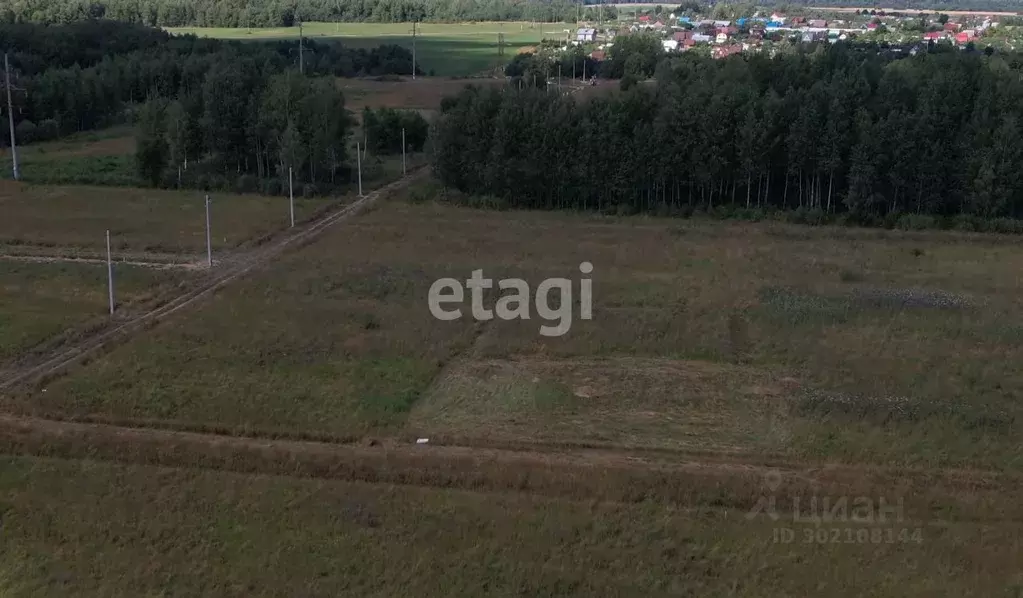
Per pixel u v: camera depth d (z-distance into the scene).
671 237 55.38
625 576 22.22
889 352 36.19
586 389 32.81
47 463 26.78
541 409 31.08
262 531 23.70
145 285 43.72
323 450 27.62
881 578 22.19
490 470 26.50
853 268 48.72
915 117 59.75
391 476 26.27
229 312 39.69
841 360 35.34
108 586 21.42
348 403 30.88
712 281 45.75
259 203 62.84
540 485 25.94
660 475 26.28
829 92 61.56
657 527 24.14
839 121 60.25
